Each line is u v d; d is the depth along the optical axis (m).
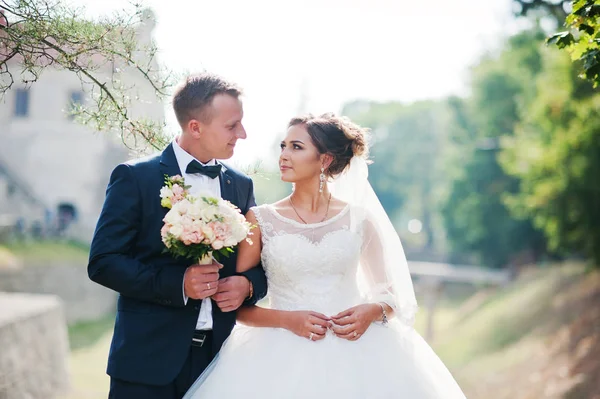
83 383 14.12
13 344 10.38
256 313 3.58
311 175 3.70
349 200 3.82
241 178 3.79
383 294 3.70
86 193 30.14
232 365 3.44
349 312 3.54
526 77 24.22
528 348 14.38
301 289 3.62
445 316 25.05
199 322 3.49
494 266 30.33
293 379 3.35
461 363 16.17
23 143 29.81
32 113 30.00
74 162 30.14
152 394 3.35
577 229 16.22
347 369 3.39
